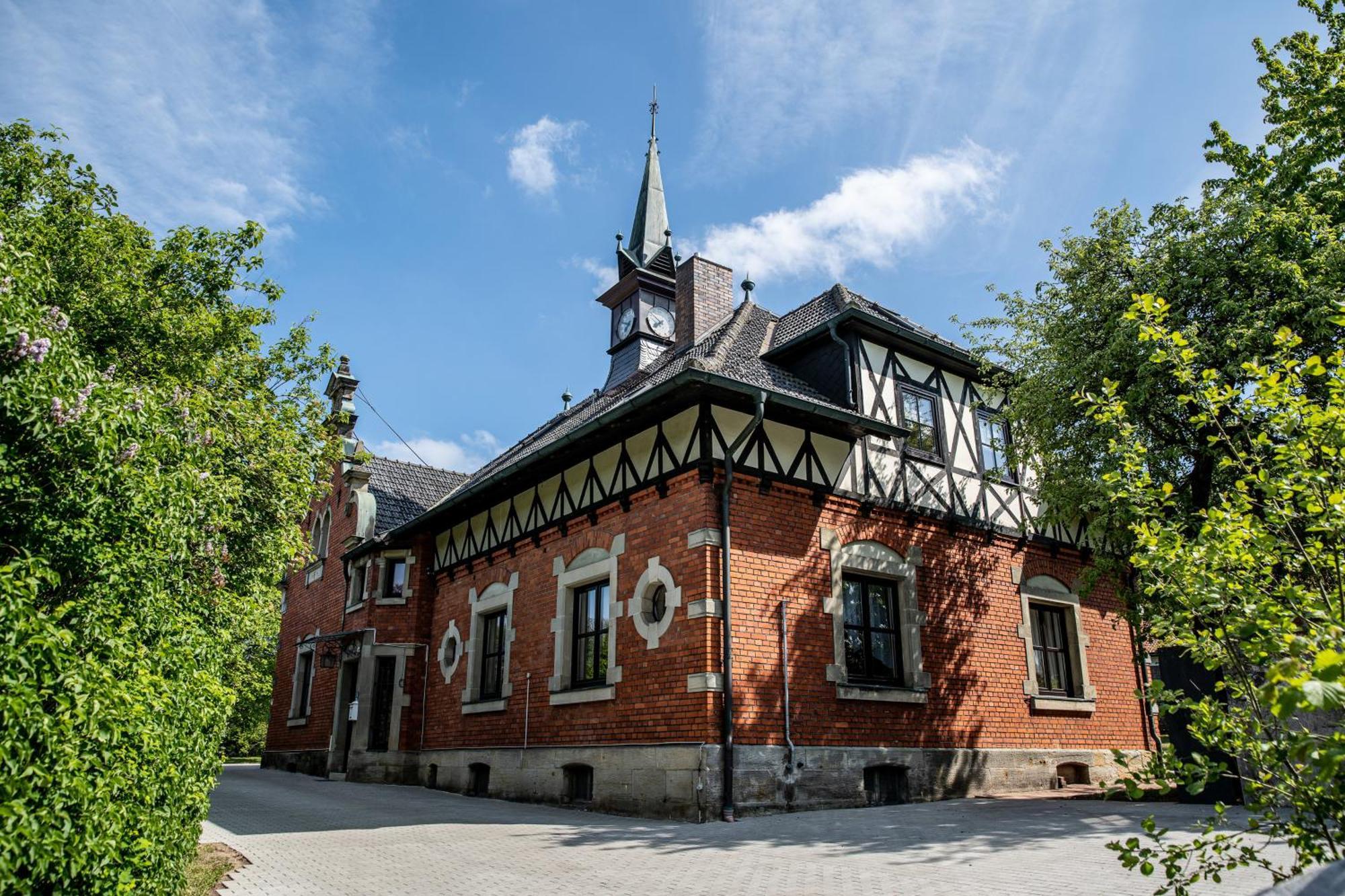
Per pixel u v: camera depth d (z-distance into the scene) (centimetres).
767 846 775
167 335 1109
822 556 1134
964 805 1044
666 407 1105
